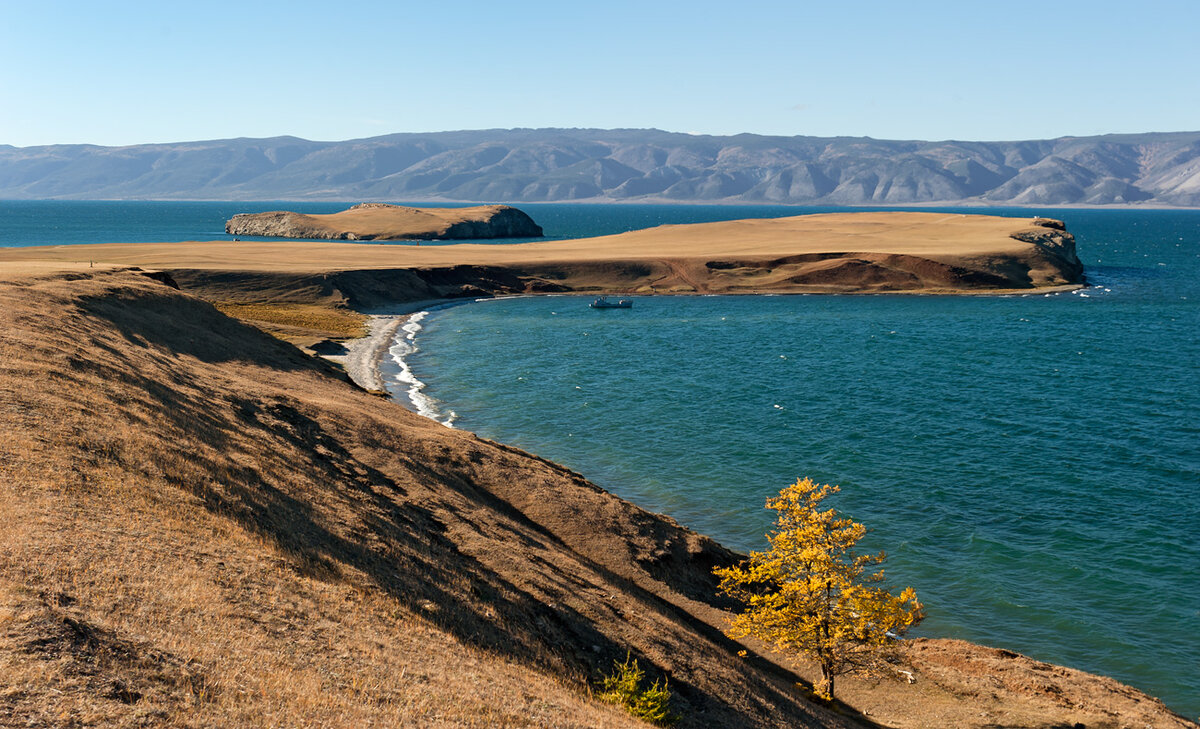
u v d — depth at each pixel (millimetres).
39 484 19328
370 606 19625
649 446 63281
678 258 183125
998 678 31719
